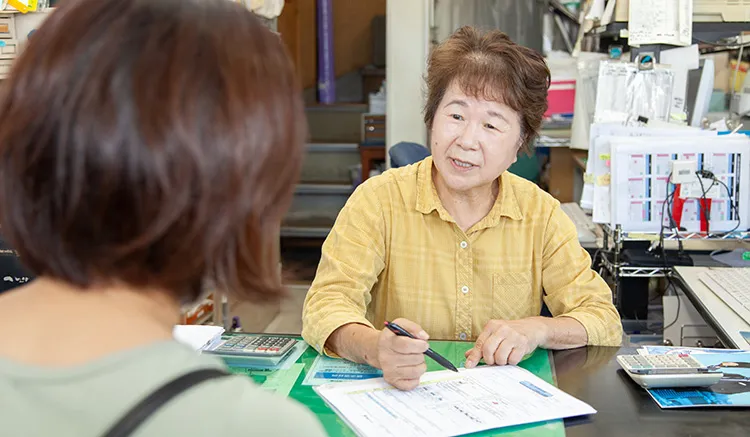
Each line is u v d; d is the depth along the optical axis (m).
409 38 3.95
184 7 0.48
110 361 0.45
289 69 0.51
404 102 4.01
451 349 1.39
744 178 2.21
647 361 1.24
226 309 3.08
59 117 0.44
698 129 2.36
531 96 1.45
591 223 3.00
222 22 0.49
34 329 0.47
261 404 0.46
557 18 3.98
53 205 0.45
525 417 1.07
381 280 1.61
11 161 0.46
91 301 0.48
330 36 6.23
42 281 0.50
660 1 2.62
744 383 1.20
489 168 1.45
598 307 1.50
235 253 0.49
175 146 0.44
